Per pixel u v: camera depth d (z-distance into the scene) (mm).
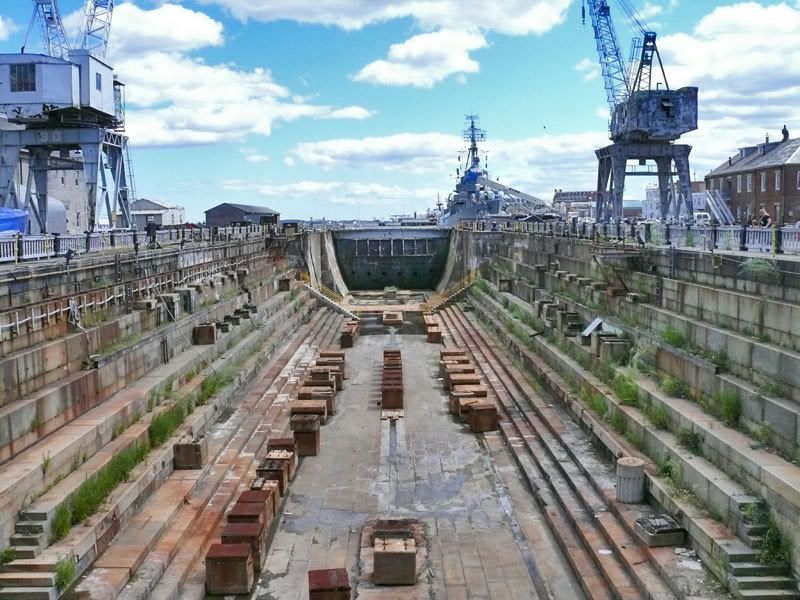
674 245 33094
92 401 25734
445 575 20969
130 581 18391
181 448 26031
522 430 33000
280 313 59312
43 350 23344
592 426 28812
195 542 21312
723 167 82125
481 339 56375
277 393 39969
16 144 54656
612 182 72812
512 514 25219
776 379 20516
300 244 80812
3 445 19578
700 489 19828
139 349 30844
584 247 45844
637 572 18125
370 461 31000
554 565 21125
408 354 56500
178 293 38562
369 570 21109
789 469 17531
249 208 128750
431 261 97812
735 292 25422
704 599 16094
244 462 28328
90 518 19625
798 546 15875
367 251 97438
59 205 66250
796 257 23453
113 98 56719
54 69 51031
